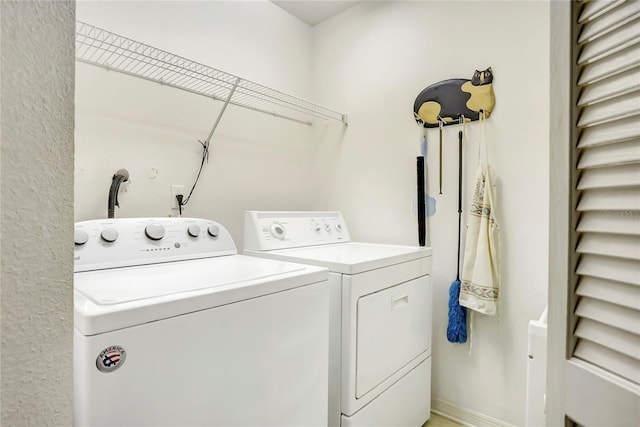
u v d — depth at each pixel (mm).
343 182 2377
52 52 370
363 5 2285
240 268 1197
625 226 483
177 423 791
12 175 338
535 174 1606
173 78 1775
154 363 757
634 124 473
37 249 360
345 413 1313
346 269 1323
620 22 485
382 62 2186
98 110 1530
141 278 1023
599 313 515
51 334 374
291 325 1058
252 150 2176
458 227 1858
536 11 1617
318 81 2516
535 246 1604
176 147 1802
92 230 1195
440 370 1910
